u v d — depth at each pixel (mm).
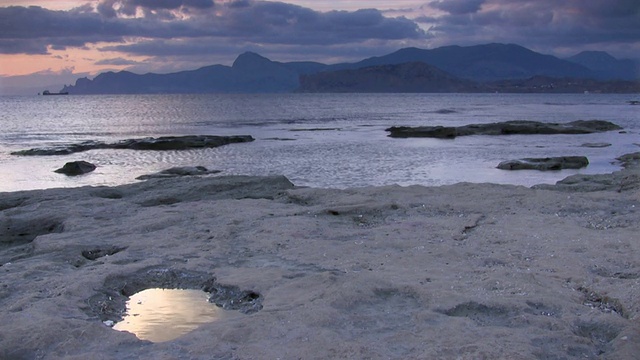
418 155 33625
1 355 5797
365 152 35219
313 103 150250
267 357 5578
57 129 57312
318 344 5777
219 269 8570
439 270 8141
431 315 6465
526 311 6652
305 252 9227
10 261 9844
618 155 33469
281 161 31141
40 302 7098
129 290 8117
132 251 9617
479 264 8523
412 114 87750
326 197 13891
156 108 117500
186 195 15477
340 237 10195
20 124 65438
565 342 5922
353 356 5543
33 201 14859
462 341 5824
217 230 10609
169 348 5879
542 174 26203
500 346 5680
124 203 13891
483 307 6785
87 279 7938
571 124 51406
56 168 29297
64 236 10742
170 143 38125
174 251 9508
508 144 39906
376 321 6473
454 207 12352
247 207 12797
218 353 5730
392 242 9680
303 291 7375
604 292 7258
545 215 11539
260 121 70188
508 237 9852
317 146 38781
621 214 11594
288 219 11344
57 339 6027
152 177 26234
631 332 6039
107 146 37969
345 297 6914
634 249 8961
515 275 7770
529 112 91625
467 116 80500
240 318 6590
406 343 5863
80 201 14148
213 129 56594
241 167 29062
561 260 8531
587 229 10367
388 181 24438
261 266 8703
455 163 30109
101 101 178750
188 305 7605
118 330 6535
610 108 107750
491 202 12711
